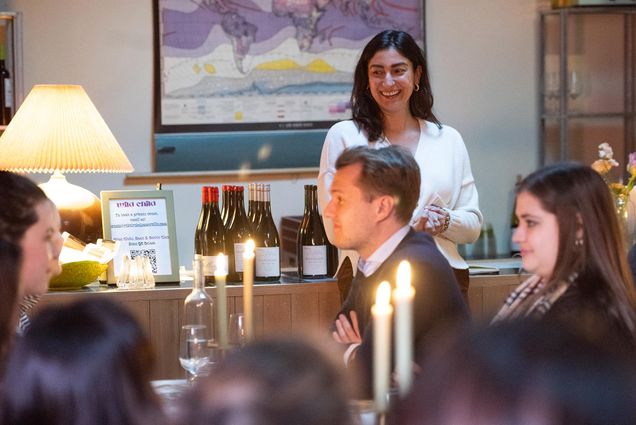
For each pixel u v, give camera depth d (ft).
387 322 5.82
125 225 12.62
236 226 12.51
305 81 20.11
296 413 3.01
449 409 2.97
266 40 19.93
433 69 20.72
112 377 3.93
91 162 13.01
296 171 20.13
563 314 7.46
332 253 12.78
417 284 9.30
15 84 17.97
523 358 2.94
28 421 3.86
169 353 11.98
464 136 20.90
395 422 3.33
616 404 2.85
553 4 20.48
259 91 19.97
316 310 12.26
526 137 21.11
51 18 19.27
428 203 12.17
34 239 7.74
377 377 5.83
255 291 12.09
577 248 7.65
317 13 20.06
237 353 3.18
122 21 19.53
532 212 7.79
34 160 12.86
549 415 2.85
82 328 3.99
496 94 20.97
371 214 9.65
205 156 19.88
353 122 12.42
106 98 19.54
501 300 12.84
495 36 20.90
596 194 7.72
